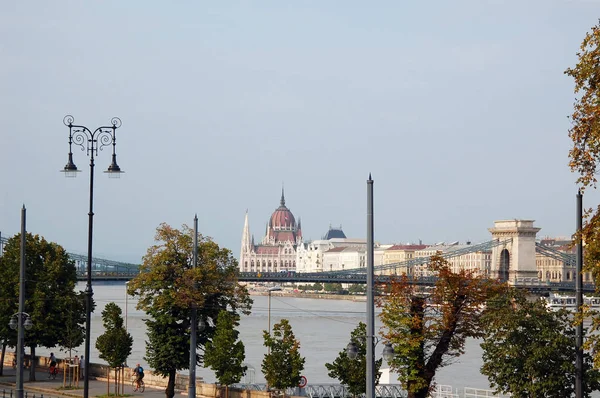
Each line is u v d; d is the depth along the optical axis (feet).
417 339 324.19
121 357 433.48
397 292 330.95
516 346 302.66
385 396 495.00
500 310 308.40
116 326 444.55
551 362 301.02
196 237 385.09
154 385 467.93
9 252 494.18
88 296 346.13
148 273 401.70
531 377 303.68
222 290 410.72
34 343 478.18
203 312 411.95
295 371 412.98
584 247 261.44
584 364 306.96
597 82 251.80
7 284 483.92
